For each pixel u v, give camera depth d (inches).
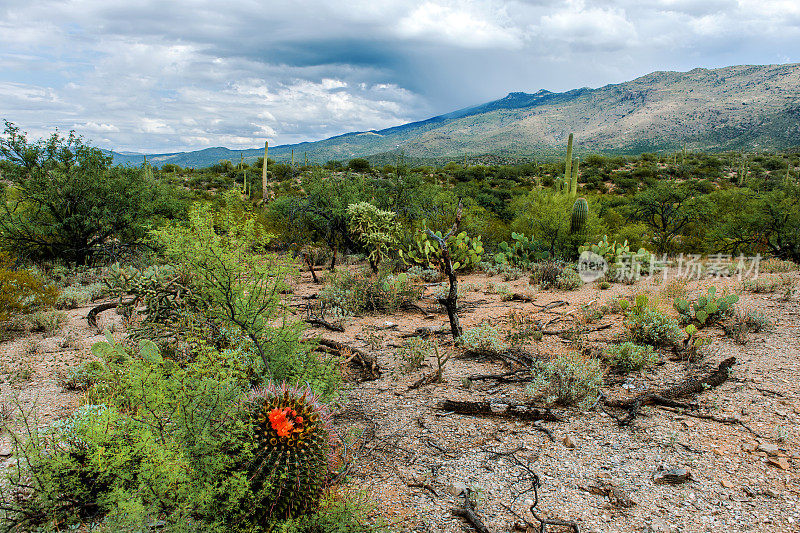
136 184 579.5
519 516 119.0
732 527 112.6
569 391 189.6
